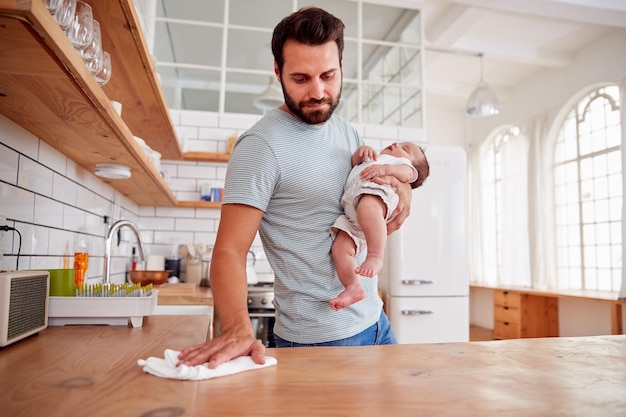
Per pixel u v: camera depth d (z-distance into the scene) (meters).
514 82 6.34
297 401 0.60
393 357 0.87
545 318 5.42
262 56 3.72
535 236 5.67
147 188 2.41
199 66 3.61
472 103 4.88
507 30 4.91
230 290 0.96
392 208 1.28
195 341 1.03
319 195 1.20
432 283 3.27
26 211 1.33
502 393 0.66
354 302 1.11
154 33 3.57
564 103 5.55
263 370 0.76
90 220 1.99
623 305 4.46
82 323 1.23
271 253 1.21
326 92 1.12
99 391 0.63
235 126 3.53
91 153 1.62
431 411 0.57
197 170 3.41
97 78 1.29
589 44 5.21
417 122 3.96
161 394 0.62
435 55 5.16
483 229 6.99
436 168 3.36
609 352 0.95
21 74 0.93
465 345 1.01
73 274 1.27
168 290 2.27
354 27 3.96
